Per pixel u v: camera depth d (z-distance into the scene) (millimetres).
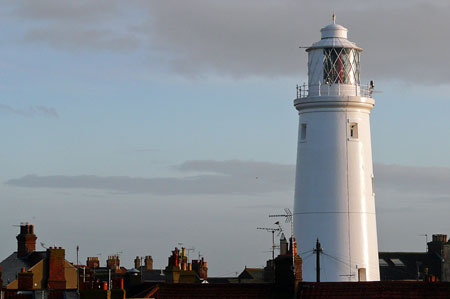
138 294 80250
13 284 104562
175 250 109500
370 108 101375
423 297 75125
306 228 100438
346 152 99875
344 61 100500
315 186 100125
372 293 75938
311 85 101188
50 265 108000
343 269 99188
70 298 81562
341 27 101375
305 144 100938
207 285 78812
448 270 149375
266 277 121312
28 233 119188
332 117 100000
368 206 100438
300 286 77438
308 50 101812
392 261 149750
